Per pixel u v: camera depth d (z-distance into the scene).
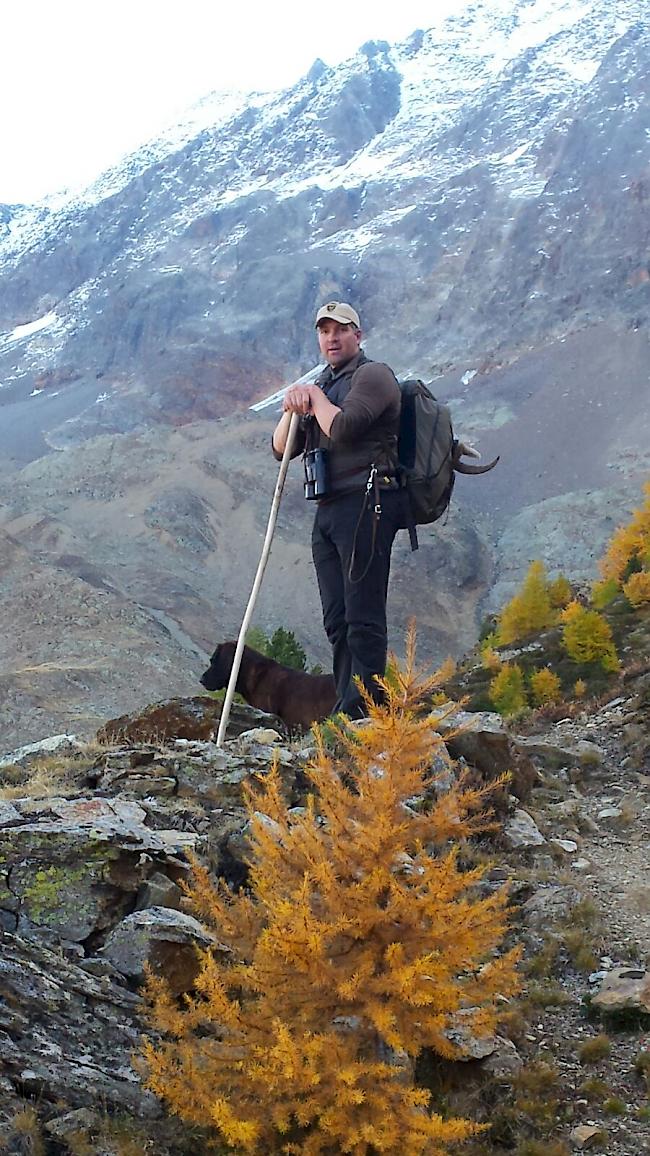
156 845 6.15
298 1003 4.59
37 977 5.05
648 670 20.58
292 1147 4.39
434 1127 4.34
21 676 118.62
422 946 4.59
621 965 6.84
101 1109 4.67
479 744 10.11
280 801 5.23
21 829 6.04
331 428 7.32
